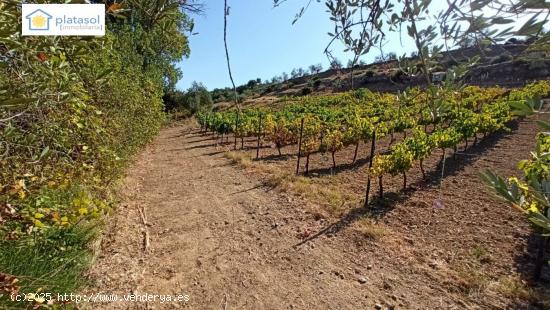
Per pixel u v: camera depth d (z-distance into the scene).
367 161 10.64
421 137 8.07
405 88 1.00
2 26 0.88
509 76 25.50
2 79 1.32
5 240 2.28
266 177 8.66
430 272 3.89
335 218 5.61
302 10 1.04
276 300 3.44
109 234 4.54
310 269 4.05
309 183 7.95
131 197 6.77
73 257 3.13
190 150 15.21
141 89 10.33
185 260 4.24
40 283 2.42
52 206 2.62
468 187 7.05
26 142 1.87
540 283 3.57
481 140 12.53
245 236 5.03
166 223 5.53
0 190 1.76
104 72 1.75
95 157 3.17
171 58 19.39
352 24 1.08
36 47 1.06
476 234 4.84
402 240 4.76
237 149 15.02
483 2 0.67
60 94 1.44
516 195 0.79
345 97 30.38
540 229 3.57
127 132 7.55
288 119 19.73
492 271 3.87
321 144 9.78
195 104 37.12
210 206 6.50
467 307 3.25
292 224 5.44
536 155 1.02
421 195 6.75
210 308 3.30
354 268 4.05
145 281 3.65
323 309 3.30
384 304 3.35
